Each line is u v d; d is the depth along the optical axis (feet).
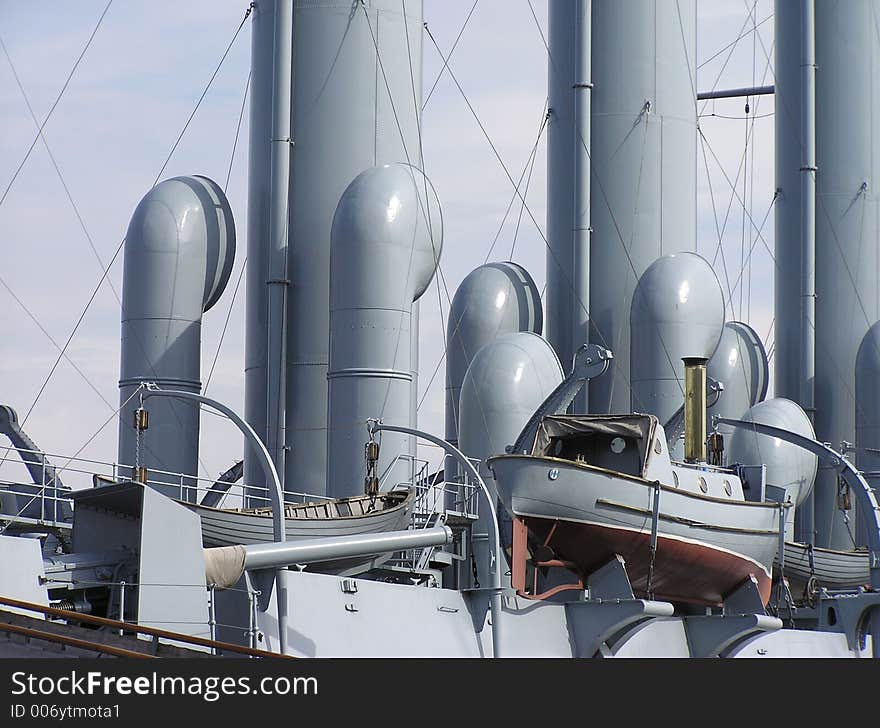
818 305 174.91
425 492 123.34
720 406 162.40
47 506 107.86
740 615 109.19
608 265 153.17
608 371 151.64
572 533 107.55
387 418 121.39
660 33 155.43
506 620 99.19
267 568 85.25
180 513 78.69
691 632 111.24
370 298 122.52
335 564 107.55
